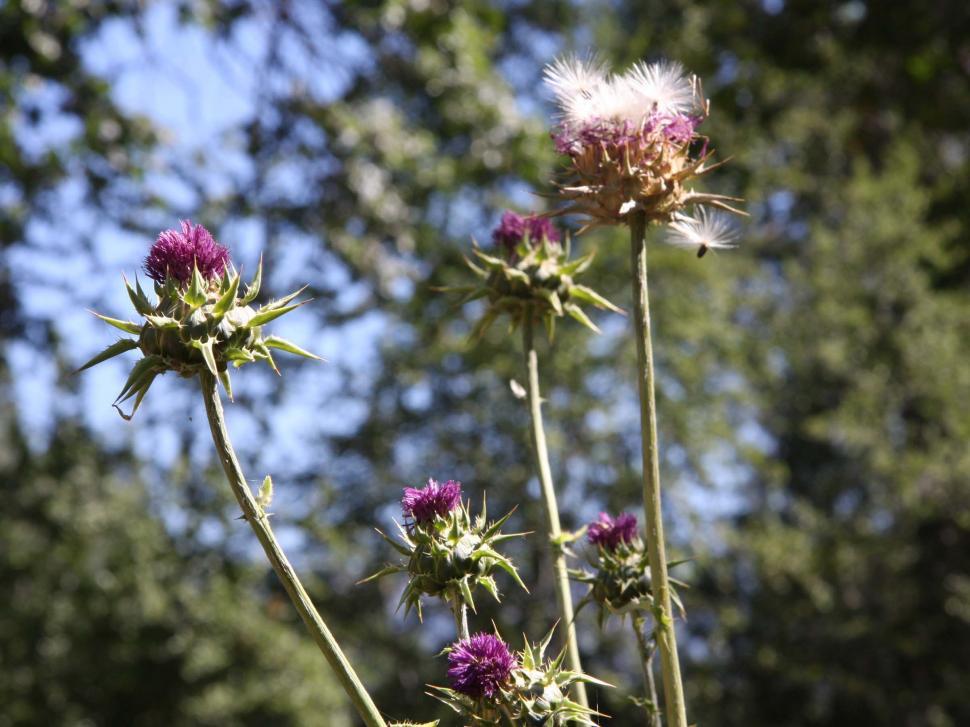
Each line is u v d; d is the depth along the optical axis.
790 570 18.77
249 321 2.68
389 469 19.19
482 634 2.75
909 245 20.00
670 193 2.55
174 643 20.58
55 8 11.59
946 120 17.91
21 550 22.00
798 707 19.81
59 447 17.62
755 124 17.91
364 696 2.30
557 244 3.79
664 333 18.11
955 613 18.88
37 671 21.98
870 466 19.22
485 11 13.89
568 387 18.02
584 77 2.68
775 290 21.05
